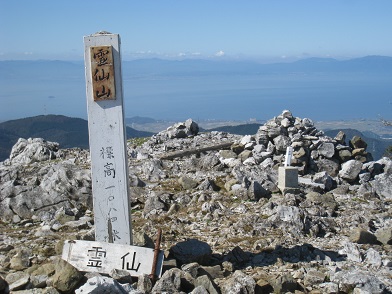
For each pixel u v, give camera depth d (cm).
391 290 914
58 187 1549
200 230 1316
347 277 912
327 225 1332
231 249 1137
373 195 1695
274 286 891
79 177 1576
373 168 1872
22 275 904
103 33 928
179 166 2112
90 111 943
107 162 952
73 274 841
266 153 2066
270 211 1431
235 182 1733
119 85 938
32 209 1474
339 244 1198
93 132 946
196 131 2939
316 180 1792
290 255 1094
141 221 1415
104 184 957
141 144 2828
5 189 1530
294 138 2084
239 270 983
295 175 1636
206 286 852
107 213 962
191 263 938
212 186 1734
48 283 860
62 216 1401
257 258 1078
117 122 943
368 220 1401
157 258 896
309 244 1154
